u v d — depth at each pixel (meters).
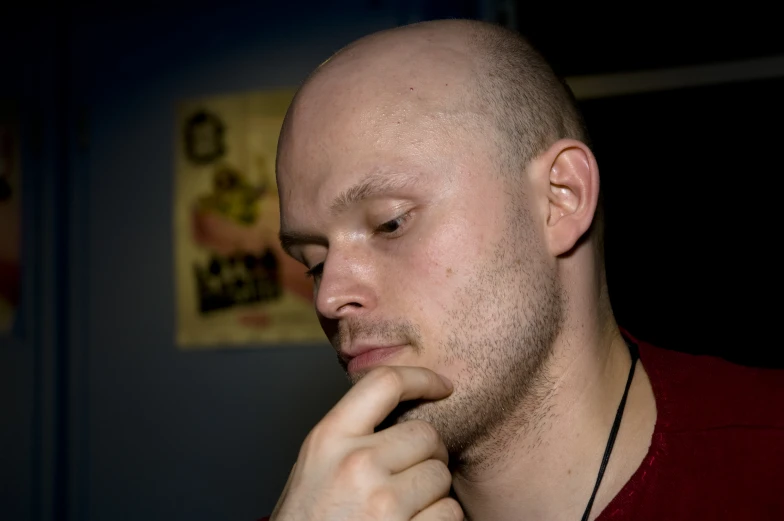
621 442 0.87
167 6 2.25
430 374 0.80
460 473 0.90
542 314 0.85
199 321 2.15
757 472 0.82
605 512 0.82
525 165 0.88
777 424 0.85
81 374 2.19
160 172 2.21
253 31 2.20
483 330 0.82
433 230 0.82
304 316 2.11
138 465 2.14
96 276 2.22
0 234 2.25
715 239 2.03
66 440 2.19
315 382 2.08
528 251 0.86
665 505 0.81
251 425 2.09
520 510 0.88
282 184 0.92
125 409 2.16
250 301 2.13
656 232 2.07
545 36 2.14
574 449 0.86
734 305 2.01
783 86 1.99
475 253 0.82
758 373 0.95
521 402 0.84
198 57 2.22
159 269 2.19
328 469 0.73
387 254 0.84
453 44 0.93
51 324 2.21
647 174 2.09
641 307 2.07
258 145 2.17
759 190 2.01
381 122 0.84
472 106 0.87
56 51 2.27
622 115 2.11
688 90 2.06
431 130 0.84
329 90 0.89
